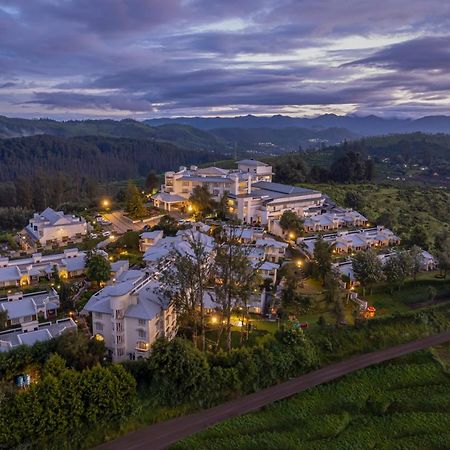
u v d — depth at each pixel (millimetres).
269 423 65125
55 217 134750
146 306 74312
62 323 80875
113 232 137875
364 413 69875
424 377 77625
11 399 56594
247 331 84000
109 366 63656
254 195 150375
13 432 53594
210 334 85375
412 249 111500
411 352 84125
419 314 93188
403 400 72188
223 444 60344
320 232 137500
